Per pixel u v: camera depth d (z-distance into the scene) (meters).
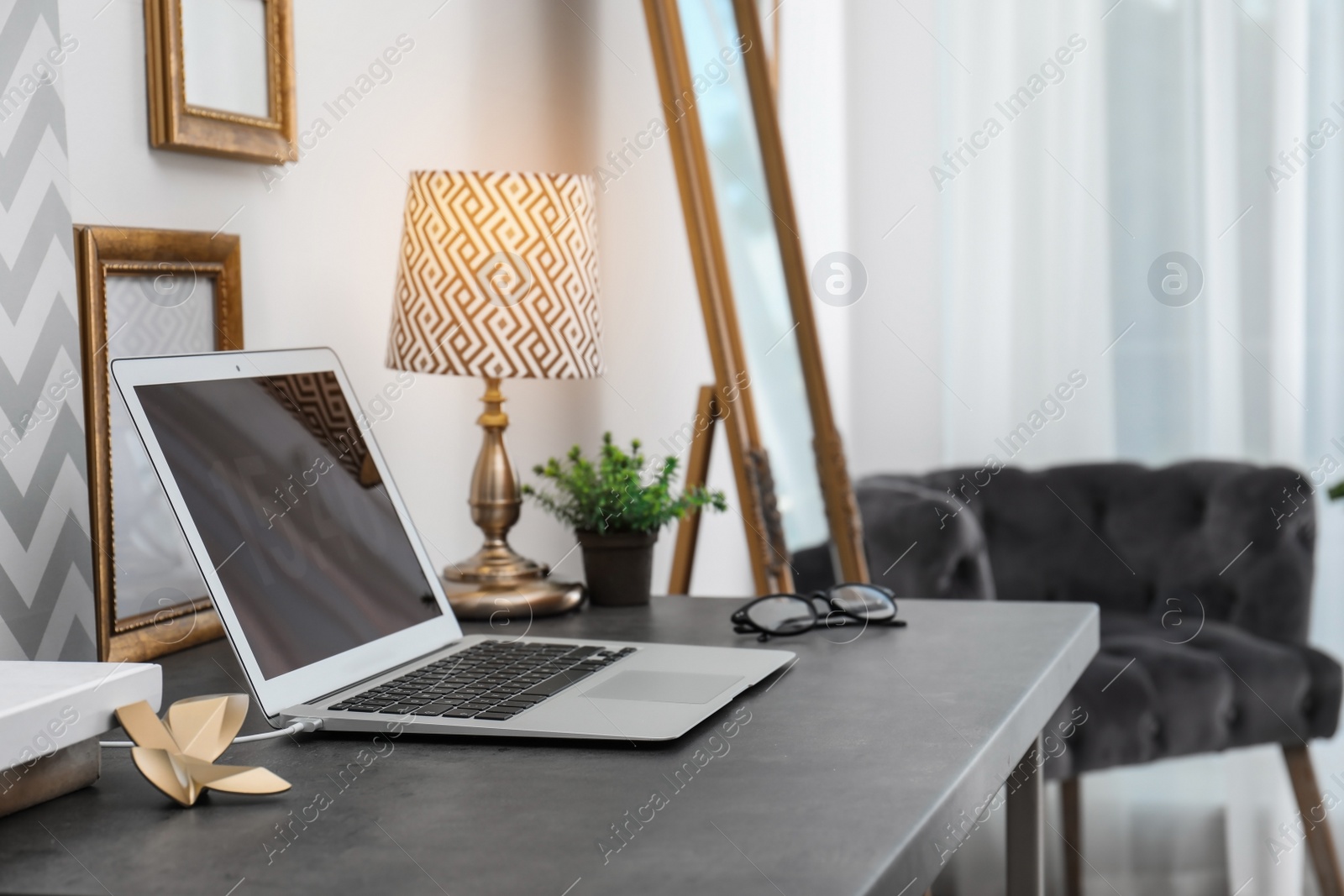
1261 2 2.73
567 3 1.81
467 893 0.52
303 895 0.52
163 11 1.05
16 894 0.53
